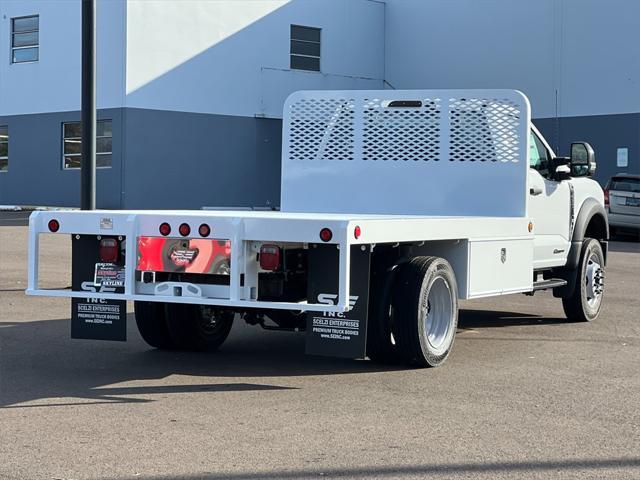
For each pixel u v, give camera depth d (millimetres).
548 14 34750
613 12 33094
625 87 32875
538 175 10539
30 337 9953
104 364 8703
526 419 6773
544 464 5703
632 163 32750
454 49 37531
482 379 8109
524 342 10039
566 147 34312
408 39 38938
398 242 7867
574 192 11305
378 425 6570
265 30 36125
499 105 9938
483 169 10016
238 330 10953
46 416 6754
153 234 7785
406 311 8172
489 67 36500
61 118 34625
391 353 8398
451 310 8648
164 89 33500
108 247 8023
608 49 33250
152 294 7910
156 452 5891
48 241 21062
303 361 8930
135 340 10023
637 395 7570
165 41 33406
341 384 7883
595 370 8562
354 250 7535
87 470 5520
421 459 5781
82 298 8148
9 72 35875
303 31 37469
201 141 34562
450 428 6512
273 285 7797
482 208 10039
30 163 35531
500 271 9273
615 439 6273
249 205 36094
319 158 10539
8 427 6453
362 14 39000
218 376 8211
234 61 35281
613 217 25312
